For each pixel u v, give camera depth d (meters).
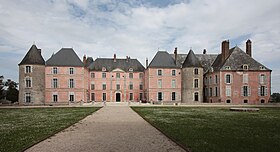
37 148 8.12
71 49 52.22
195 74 50.56
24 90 46.34
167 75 52.81
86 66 56.72
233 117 18.39
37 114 21.83
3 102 51.78
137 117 18.69
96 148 8.08
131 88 59.84
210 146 8.16
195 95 50.53
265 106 37.00
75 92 50.09
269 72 47.56
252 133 10.73
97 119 17.20
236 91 46.91
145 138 9.79
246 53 50.25
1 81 59.81
